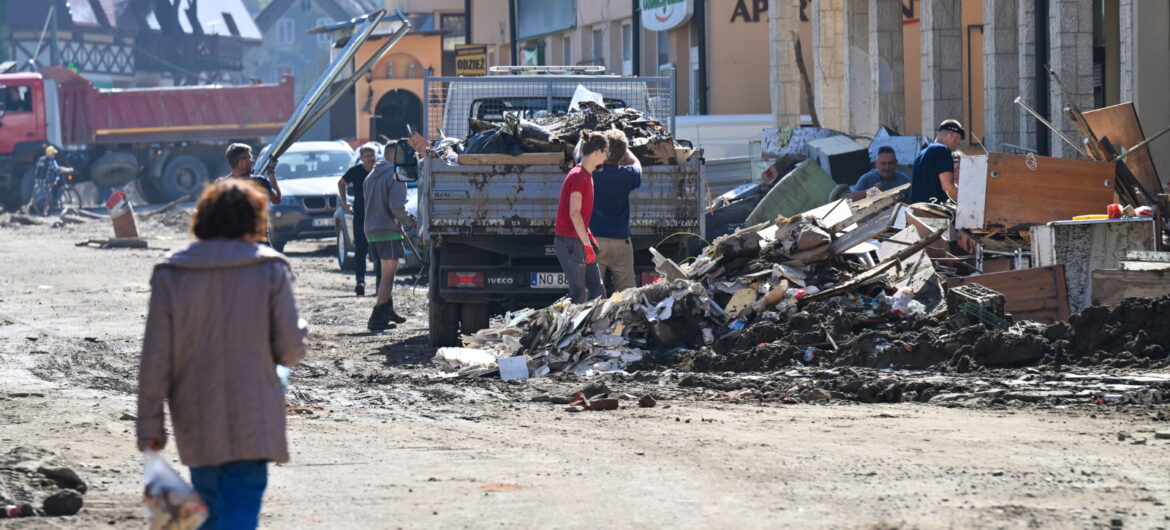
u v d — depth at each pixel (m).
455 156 29.45
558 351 25.91
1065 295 25.55
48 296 45.78
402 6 123.56
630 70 89.56
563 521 12.95
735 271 27.88
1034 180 28.33
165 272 10.13
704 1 76.94
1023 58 46.00
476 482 14.95
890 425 18.14
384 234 34.94
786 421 18.78
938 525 12.32
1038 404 19.67
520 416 20.11
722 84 77.00
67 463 16.38
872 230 27.03
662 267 27.30
